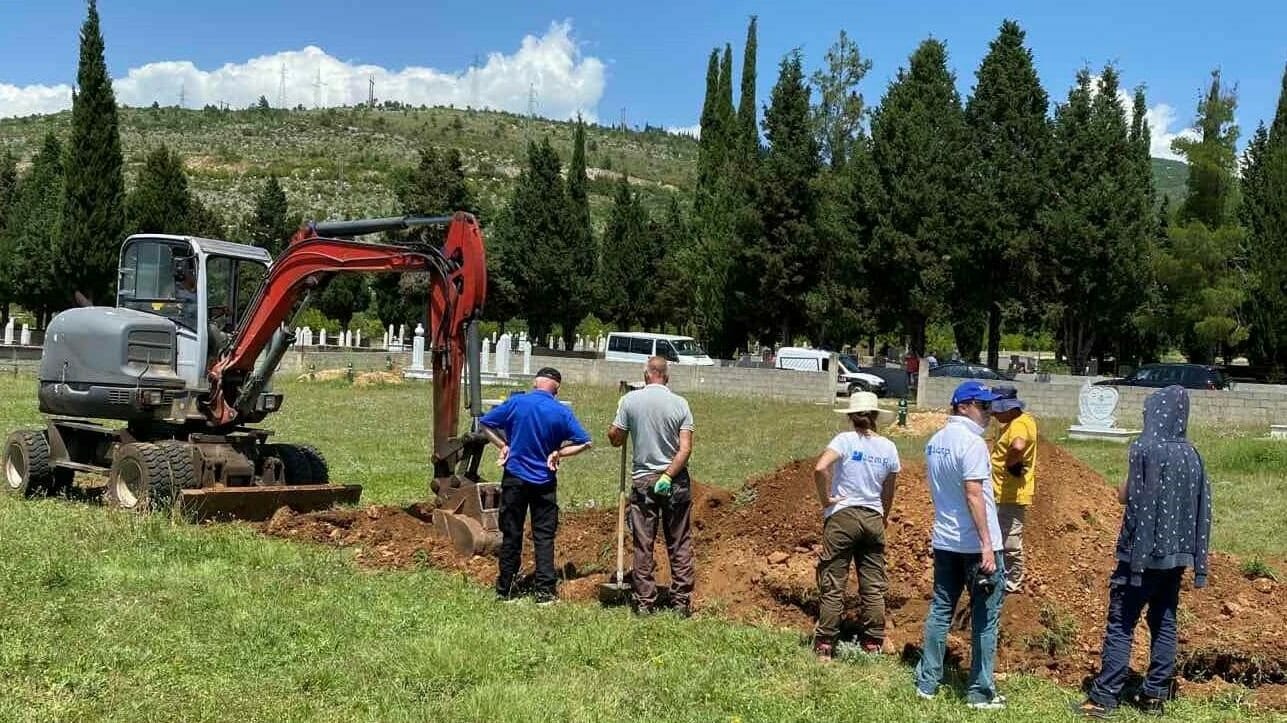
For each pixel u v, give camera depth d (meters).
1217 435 21.58
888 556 8.24
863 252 37.38
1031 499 7.91
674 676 6.34
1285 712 6.43
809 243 40.66
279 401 12.18
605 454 18.03
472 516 9.53
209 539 9.47
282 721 5.45
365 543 9.92
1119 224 36.53
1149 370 30.38
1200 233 36.16
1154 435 6.20
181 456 10.81
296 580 8.31
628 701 5.91
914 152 36.16
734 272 42.72
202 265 11.67
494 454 17.88
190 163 135.00
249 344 11.53
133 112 174.75
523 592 8.21
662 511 7.82
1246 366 47.84
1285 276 37.44
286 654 6.51
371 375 32.50
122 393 11.16
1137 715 6.16
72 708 5.45
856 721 5.79
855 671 6.65
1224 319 36.00
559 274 51.44
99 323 11.41
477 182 128.62
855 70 42.62
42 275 49.34
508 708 5.62
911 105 38.47
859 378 34.34
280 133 165.75
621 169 177.00
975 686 6.14
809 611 7.87
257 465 12.00
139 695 5.70
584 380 35.72
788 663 6.73
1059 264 37.12
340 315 62.28
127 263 12.04
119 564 8.48
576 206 53.72
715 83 51.91
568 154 181.00
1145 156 44.59
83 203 43.22
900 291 37.31
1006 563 7.77
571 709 5.73
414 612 7.53
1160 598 6.29
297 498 11.17
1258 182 41.47
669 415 7.68
